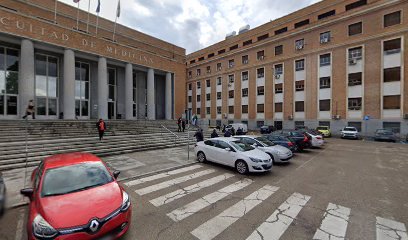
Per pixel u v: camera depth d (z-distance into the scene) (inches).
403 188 256.1
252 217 180.9
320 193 239.1
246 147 357.1
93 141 483.5
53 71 779.4
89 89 878.4
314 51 1147.3
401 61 885.8
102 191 156.3
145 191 245.6
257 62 1425.9
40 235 120.0
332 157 467.8
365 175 316.2
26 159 350.9
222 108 1667.1
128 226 148.5
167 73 1122.0
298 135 562.3
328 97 1098.1
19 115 668.1
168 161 397.7
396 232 156.7
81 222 126.0
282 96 1291.8
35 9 764.0
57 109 782.5
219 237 150.7
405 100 875.4
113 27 1002.7
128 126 729.6
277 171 339.6
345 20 1039.6
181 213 188.7
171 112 1146.7
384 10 927.0
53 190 151.3
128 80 926.4
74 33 751.1
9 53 689.6
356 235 152.8
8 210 194.1
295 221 173.8
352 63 1009.5
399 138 839.1
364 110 977.5
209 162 394.9
